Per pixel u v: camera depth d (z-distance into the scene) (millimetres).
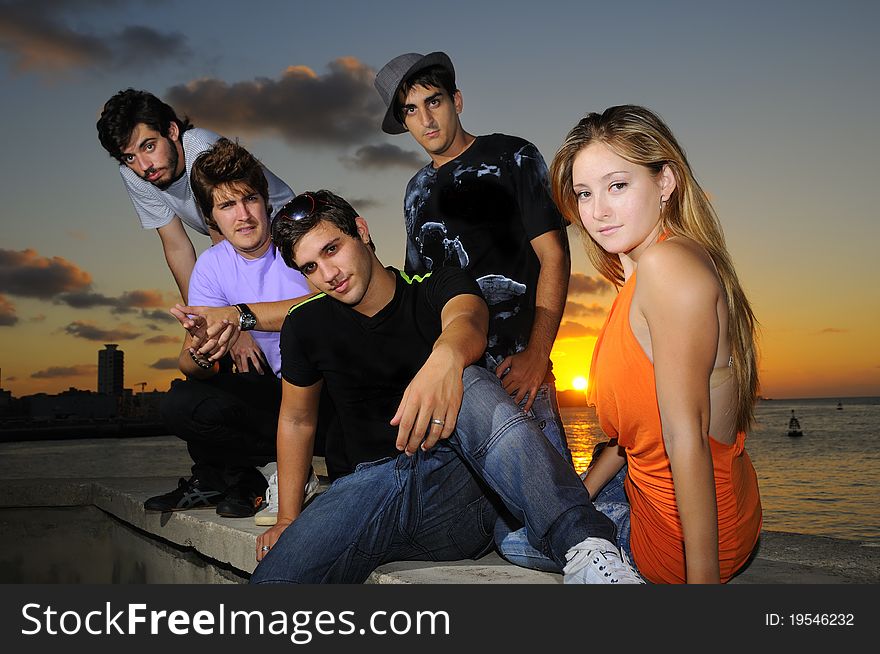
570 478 1652
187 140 3609
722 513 1533
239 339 2854
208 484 3047
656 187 1518
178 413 2768
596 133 1525
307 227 1867
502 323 2721
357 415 2088
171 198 3764
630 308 1502
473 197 2768
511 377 2453
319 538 1817
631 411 1537
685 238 1463
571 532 1594
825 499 18969
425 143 2828
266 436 2852
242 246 2768
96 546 3285
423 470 1881
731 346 1470
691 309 1367
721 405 1478
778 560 2127
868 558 2125
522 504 1643
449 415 1689
